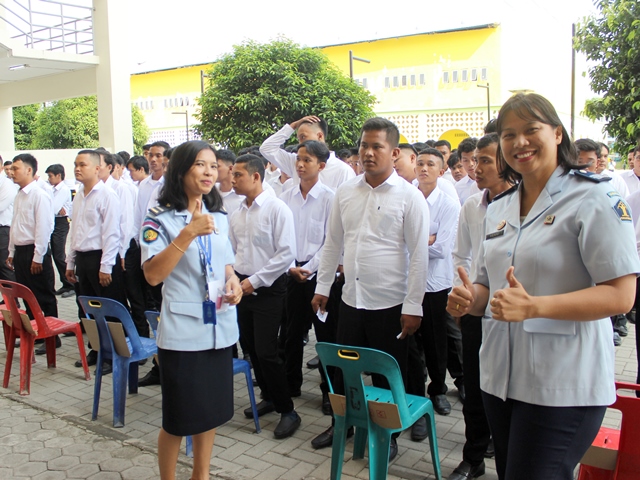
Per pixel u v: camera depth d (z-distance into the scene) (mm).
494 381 1910
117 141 11406
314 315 4180
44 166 12219
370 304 3148
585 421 1738
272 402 3783
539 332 1761
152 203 5027
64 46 11797
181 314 2521
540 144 1769
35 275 5586
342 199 3334
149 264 2434
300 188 4293
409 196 3074
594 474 2211
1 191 6871
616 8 6160
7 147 13930
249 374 3607
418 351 3674
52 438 3582
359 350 2650
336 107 11359
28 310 5730
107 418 3885
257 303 3561
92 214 4750
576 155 1848
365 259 3145
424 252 3041
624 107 6270
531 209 1839
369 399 2867
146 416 3916
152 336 5730
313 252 4191
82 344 4684
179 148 2557
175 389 2520
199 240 2578
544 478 1739
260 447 3412
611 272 1630
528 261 1783
